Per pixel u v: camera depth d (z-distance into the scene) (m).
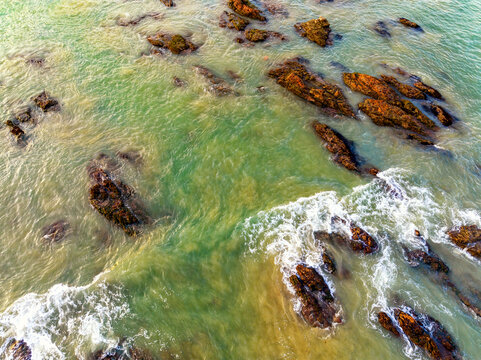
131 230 19.34
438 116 26.30
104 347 15.08
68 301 16.58
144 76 29.39
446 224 19.91
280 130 25.06
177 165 22.69
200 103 27.02
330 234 19.05
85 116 25.91
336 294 16.69
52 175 22.06
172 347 15.19
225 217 19.92
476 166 23.14
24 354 14.95
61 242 18.89
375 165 23.00
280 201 20.72
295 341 15.37
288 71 29.70
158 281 17.33
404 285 17.19
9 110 26.19
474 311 16.47
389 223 19.73
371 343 15.21
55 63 30.47
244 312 16.33
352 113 26.38
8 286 17.23
